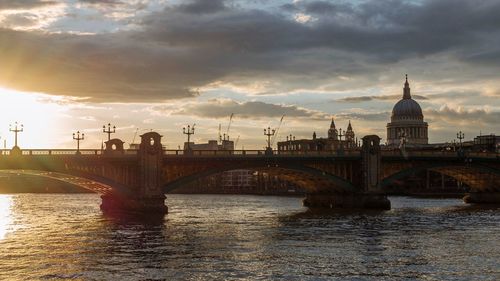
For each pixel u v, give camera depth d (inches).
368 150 6318.9
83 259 2765.7
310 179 6658.5
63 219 4921.3
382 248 3105.3
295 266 2588.6
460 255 2876.5
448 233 3772.1
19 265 2625.5
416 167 6668.3
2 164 4965.6
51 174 5703.7
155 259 2760.8
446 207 6663.4
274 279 2330.2
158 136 5349.4
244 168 5826.8
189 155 5541.3
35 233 3789.4
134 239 3467.0
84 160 5162.4
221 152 6102.4
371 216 5211.6
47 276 2391.7
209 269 2518.5
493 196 7564.0
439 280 2324.1
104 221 4677.7
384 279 2335.1
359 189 6392.7
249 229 4033.0
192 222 4576.8
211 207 7007.9
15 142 5231.3
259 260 2733.8
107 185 5290.4
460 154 6884.8
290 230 3964.1
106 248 3102.9
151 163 5295.3
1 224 4431.6
